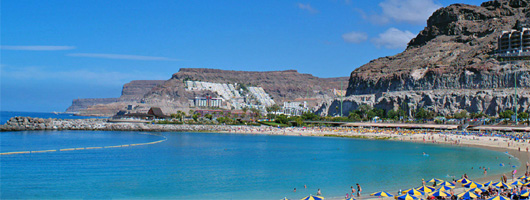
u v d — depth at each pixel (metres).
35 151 152.25
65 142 188.50
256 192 88.44
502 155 143.25
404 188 90.62
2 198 82.88
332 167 120.94
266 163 128.38
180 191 89.31
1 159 132.00
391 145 185.88
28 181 98.44
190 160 133.62
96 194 86.56
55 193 87.12
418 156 144.38
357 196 82.06
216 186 94.50
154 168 117.69
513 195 68.38
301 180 101.31
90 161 129.50
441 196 69.56
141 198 83.62
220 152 156.25
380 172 111.88
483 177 100.94
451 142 194.00
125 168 117.19
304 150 165.50
